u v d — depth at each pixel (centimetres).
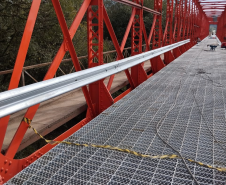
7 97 192
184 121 304
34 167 203
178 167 203
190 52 1348
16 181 183
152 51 664
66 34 331
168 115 325
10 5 821
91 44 436
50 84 246
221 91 449
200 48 1694
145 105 368
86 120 416
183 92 445
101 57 430
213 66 768
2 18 858
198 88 474
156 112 337
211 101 388
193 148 235
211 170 198
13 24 855
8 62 930
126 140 252
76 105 509
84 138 256
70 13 1184
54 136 745
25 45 246
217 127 286
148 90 461
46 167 202
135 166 205
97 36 429
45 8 936
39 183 180
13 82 237
